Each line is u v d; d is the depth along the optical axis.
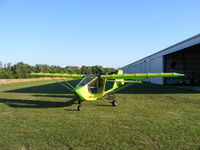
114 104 8.25
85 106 8.29
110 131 4.70
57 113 6.94
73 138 4.27
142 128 4.89
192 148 3.64
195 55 23.36
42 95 12.64
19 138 4.32
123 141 4.04
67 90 16.17
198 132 4.50
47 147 3.80
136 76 7.45
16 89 18.75
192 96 10.55
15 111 7.50
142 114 6.49
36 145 3.91
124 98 10.49
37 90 16.89
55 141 4.11
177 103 8.56
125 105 8.37
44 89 17.81
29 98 11.34
